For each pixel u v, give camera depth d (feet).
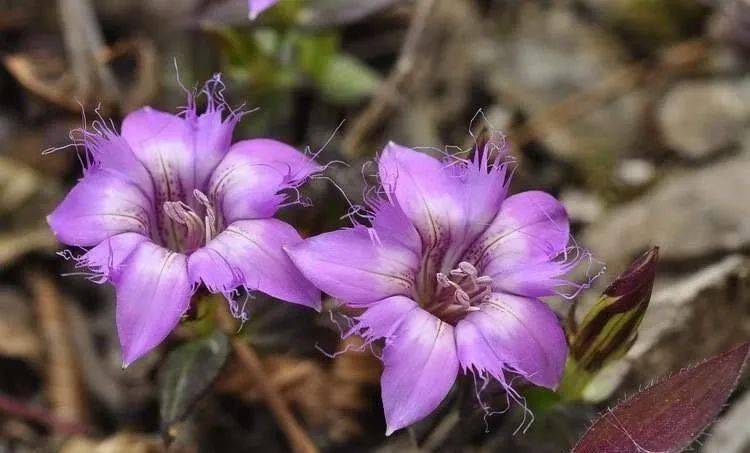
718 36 0.94
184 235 0.65
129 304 0.61
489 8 0.95
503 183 0.64
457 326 0.62
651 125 0.91
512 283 0.63
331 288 0.61
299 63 0.86
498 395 0.65
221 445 0.79
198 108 0.77
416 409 0.60
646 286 0.64
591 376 0.68
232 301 0.61
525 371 0.62
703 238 0.83
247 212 0.63
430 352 0.61
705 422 0.63
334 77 0.87
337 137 0.88
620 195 0.89
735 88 0.93
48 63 0.86
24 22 0.90
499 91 0.92
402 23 0.93
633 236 0.85
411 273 0.63
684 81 0.93
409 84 0.90
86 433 0.78
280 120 0.86
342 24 0.83
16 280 0.83
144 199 0.65
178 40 0.88
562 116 0.91
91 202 0.63
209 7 0.82
